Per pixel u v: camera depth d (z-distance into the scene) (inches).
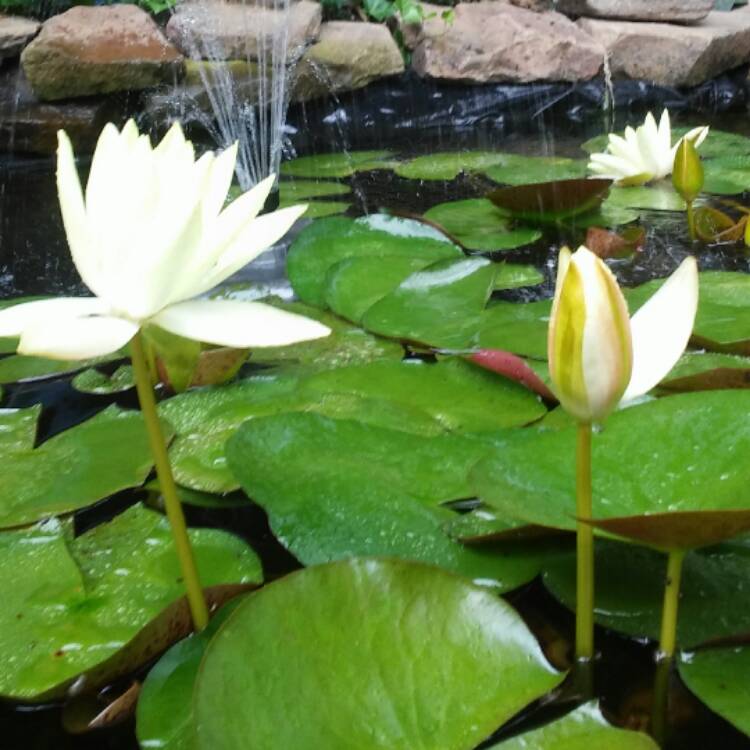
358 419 32.9
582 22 100.3
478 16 97.0
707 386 32.6
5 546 28.1
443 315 39.5
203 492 30.4
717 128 84.7
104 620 25.7
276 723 20.9
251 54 83.7
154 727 23.1
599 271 20.7
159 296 23.3
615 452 25.9
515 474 25.6
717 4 113.2
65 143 23.9
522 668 22.7
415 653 22.7
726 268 45.6
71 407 35.4
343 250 47.3
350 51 89.4
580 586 23.8
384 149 80.9
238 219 23.9
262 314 23.7
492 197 52.2
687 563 25.8
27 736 23.5
